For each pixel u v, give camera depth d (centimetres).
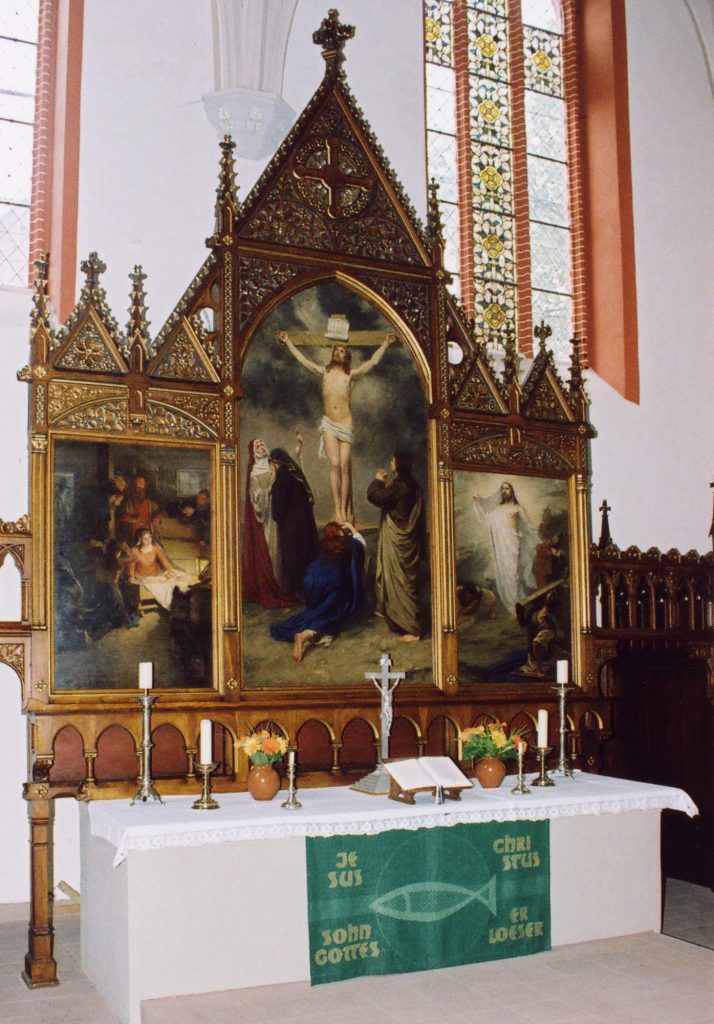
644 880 889
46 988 779
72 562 849
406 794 805
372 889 770
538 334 1095
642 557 1110
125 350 890
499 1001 718
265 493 931
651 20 1416
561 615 1058
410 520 992
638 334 1348
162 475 890
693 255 1407
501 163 1366
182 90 1105
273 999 714
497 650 1020
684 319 1388
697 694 1130
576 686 1051
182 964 717
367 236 1003
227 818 733
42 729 820
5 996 761
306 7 1162
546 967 791
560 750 983
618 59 1385
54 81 1112
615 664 1223
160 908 713
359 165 1008
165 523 886
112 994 737
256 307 942
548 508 1065
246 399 933
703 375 1395
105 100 1073
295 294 964
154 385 889
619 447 1311
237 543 905
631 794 866
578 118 1409
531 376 1076
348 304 988
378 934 768
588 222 1390
